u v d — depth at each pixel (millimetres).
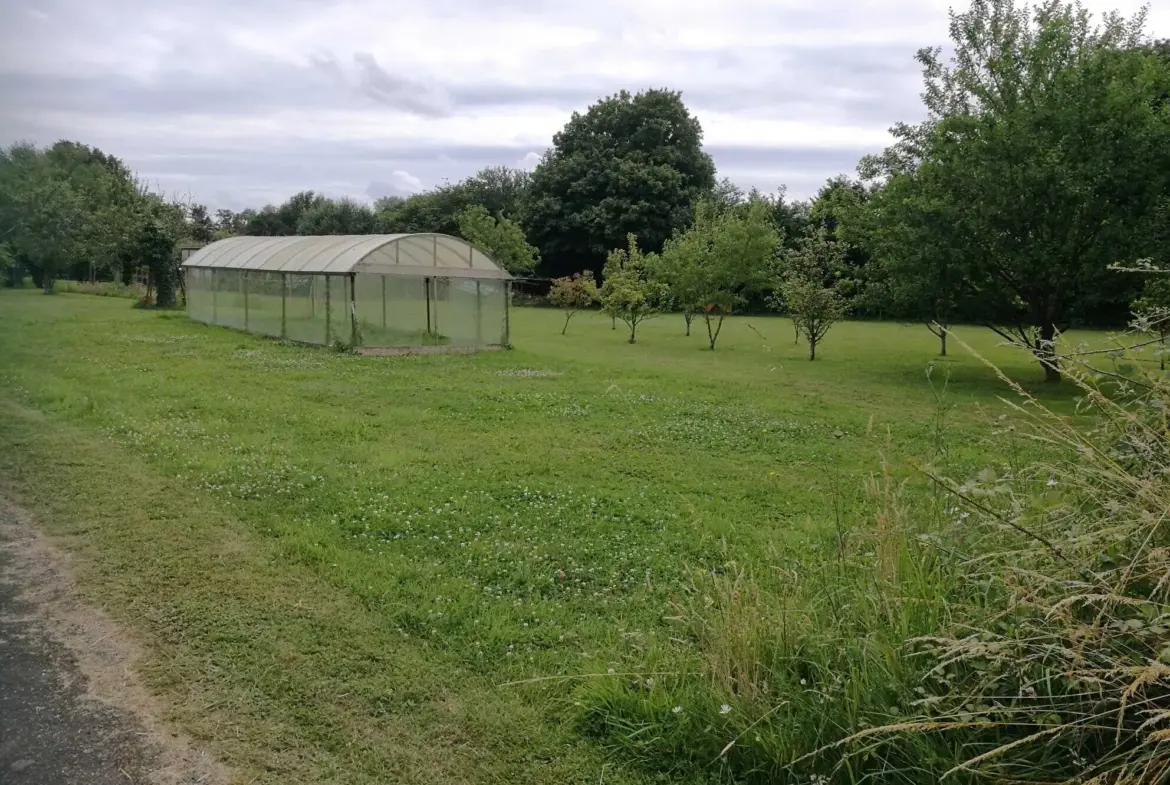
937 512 4230
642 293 25031
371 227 57969
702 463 8539
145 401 10789
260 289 21062
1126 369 4012
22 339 17562
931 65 17547
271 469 7562
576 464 8312
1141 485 2959
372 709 3705
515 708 3730
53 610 4617
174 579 5051
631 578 5297
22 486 6855
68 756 3328
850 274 29344
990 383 15523
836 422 11062
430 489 7168
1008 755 2896
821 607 3760
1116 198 14133
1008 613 3072
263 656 4141
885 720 3070
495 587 5090
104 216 38125
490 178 63031
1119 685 2721
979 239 15211
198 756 3348
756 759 3232
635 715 3572
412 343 19234
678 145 49031
